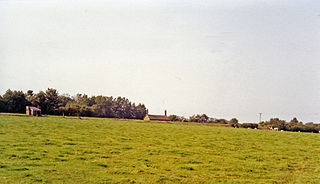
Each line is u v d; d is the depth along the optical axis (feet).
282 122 383.24
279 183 57.72
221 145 110.01
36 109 311.06
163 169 65.21
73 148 86.17
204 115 538.06
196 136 143.64
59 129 143.95
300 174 66.13
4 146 83.41
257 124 331.16
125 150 87.76
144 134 142.00
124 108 590.55
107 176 56.08
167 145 103.86
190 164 72.23
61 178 52.90
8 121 178.91
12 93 367.86
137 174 59.11
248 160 81.30
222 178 59.88
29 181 49.98
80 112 423.64
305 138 153.07
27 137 105.60
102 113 477.77
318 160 84.89
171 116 559.79
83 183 50.55
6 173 54.49
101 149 87.15
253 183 56.70
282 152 98.07
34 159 67.92
